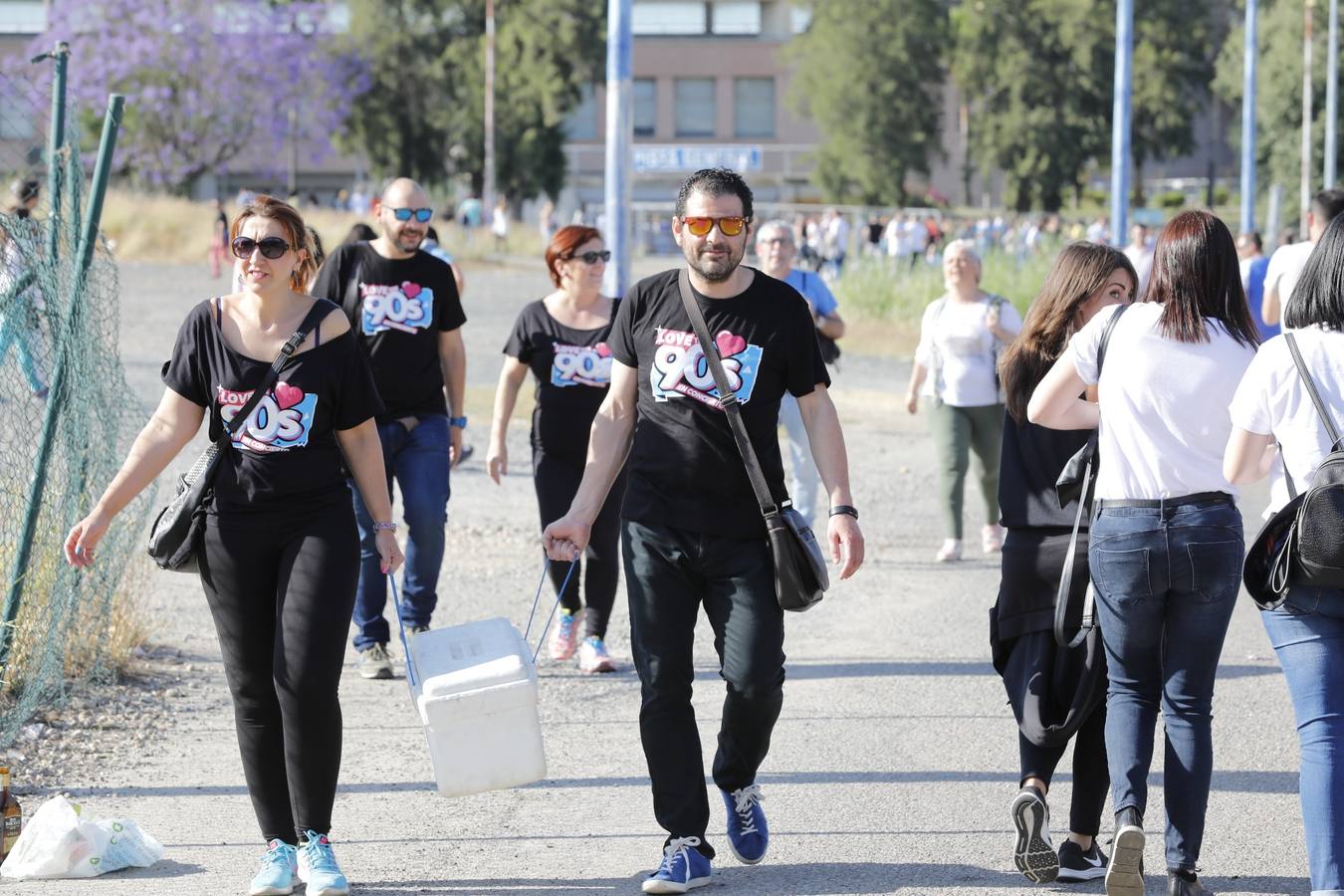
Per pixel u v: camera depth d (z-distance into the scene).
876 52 127.75
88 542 8.76
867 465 27.34
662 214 97.31
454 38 121.81
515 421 30.61
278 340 8.67
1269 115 104.19
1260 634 15.57
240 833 9.93
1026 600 8.99
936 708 12.93
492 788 8.64
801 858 9.48
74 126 13.41
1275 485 8.60
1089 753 9.04
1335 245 7.78
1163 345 8.21
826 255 75.69
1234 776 11.16
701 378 8.80
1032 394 8.95
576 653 14.66
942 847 9.67
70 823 9.19
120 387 13.80
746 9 152.50
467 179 122.88
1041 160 130.88
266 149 109.19
